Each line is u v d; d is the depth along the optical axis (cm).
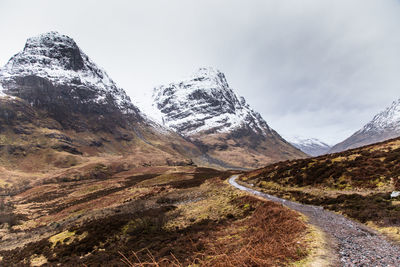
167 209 3684
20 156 19100
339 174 3262
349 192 2712
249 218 2412
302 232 1562
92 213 4247
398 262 995
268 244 1362
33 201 8600
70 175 14512
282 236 1523
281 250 1245
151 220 2819
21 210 6831
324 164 3891
